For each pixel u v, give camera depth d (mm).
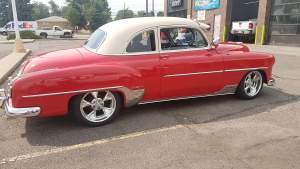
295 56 14633
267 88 7121
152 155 3791
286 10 21938
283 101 6016
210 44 5566
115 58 4777
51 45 23781
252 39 26781
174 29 5207
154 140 4223
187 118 5070
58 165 3582
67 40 33969
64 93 4312
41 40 33656
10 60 12195
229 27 28406
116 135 4410
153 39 5039
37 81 4148
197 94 5582
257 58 5969
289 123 4820
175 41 5246
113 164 3584
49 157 3777
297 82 7875
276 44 23234
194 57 5305
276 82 7863
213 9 29797
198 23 5512
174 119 5031
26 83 4117
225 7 27922
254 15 30328
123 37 4855
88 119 4656
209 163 3582
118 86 4652
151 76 4965
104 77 4520
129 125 4785
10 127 4750
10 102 4371
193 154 3803
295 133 4418
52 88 4227
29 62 4762
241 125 4738
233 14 29344
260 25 24172
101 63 4645
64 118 5105
